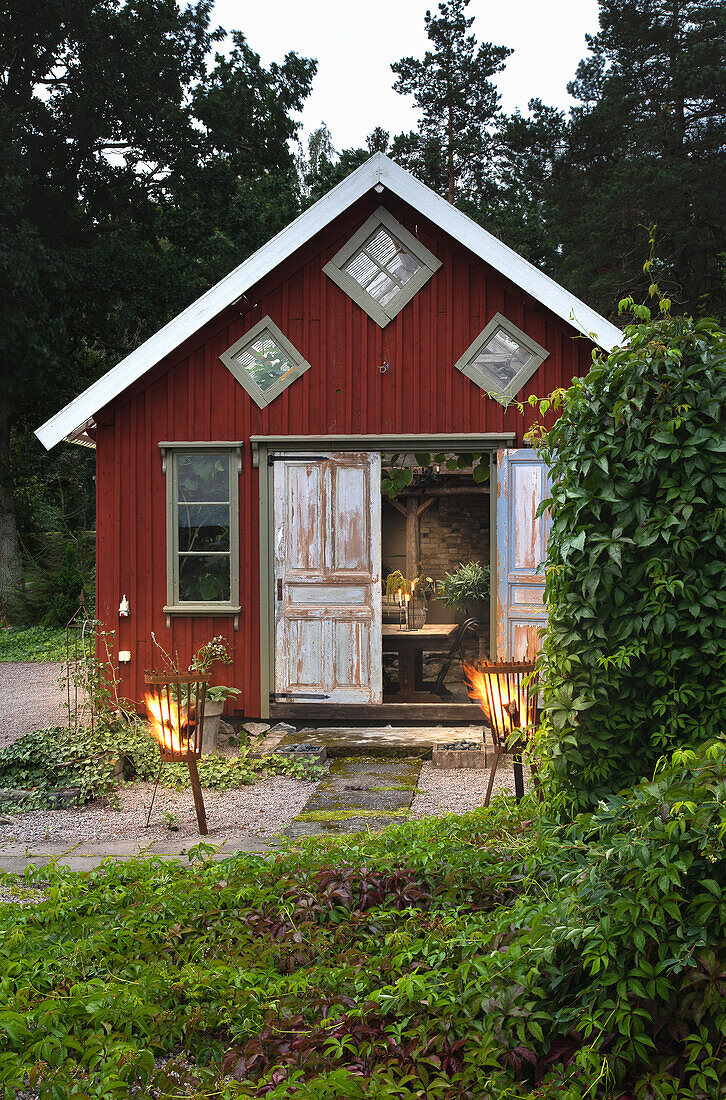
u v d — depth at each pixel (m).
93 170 22.61
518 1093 2.85
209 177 22.72
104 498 9.52
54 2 20.12
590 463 4.29
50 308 20.30
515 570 9.17
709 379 4.20
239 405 9.47
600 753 4.28
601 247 24.80
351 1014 3.39
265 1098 2.91
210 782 7.91
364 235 9.37
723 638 4.11
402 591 12.60
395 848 5.22
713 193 22.84
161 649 9.46
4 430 22.39
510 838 5.00
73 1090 3.06
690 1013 2.80
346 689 9.43
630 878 2.95
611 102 25.52
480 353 9.28
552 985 3.02
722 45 23.88
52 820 7.01
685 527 4.08
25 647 18.28
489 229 28.47
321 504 9.42
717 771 2.95
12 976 3.85
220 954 4.07
